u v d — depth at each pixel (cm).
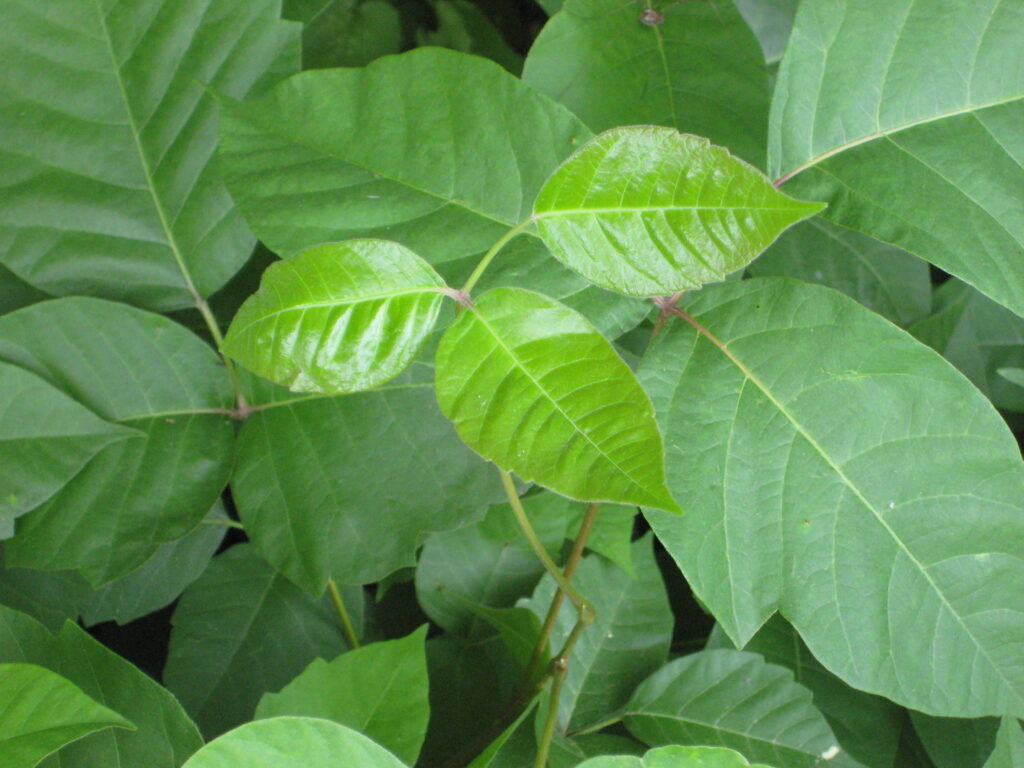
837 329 52
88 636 50
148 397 55
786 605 51
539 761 51
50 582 57
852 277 64
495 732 55
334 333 46
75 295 56
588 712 56
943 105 53
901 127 53
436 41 66
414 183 53
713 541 51
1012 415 63
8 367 53
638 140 45
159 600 59
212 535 60
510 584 59
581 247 46
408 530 54
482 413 46
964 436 51
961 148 53
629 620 58
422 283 46
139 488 55
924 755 59
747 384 52
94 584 54
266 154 53
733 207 45
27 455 53
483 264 46
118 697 50
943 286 65
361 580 54
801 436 52
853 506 51
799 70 53
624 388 45
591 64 58
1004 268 52
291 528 55
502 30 70
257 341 46
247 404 56
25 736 47
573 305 52
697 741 55
